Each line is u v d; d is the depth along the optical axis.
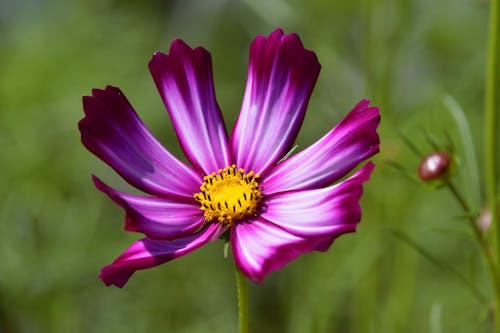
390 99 0.58
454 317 0.57
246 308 0.39
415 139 0.56
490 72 0.45
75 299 0.60
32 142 0.61
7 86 0.61
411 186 0.56
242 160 0.42
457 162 0.44
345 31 0.60
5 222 0.59
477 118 0.61
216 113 0.43
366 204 0.57
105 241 0.60
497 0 0.45
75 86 0.62
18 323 0.58
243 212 0.41
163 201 0.42
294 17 0.59
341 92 0.61
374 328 0.58
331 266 0.57
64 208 0.60
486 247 0.44
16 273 0.58
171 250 0.40
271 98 0.42
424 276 0.61
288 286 0.60
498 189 0.47
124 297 0.62
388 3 0.57
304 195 0.41
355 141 0.41
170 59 0.43
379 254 0.57
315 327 0.55
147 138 0.42
